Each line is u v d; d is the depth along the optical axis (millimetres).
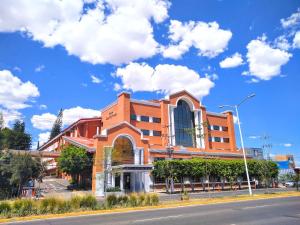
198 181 51688
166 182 44844
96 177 42562
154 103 59969
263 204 22266
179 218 15109
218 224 13008
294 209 18656
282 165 83312
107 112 62094
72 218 16641
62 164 44688
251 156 66062
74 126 67000
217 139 68688
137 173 46562
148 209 20609
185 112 64750
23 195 33781
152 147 51688
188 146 62438
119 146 47375
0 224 14922
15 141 74375
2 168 33750
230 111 72625
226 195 35719
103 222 14430
